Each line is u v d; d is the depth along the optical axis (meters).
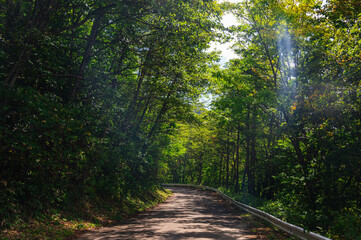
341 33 13.07
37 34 8.27
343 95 11.71
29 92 8.19
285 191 15.45
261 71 20.34
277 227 11.80
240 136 33.78
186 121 29.03
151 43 14.18
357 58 11.66
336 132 11.78
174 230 10.36
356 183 12.59
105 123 13.10
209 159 59.28
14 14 10.21
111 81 15.54
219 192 39.53
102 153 12.54
